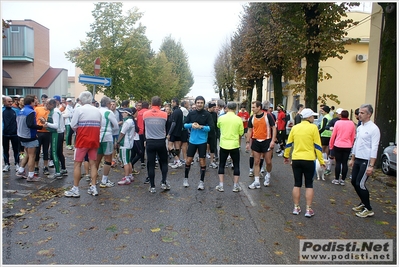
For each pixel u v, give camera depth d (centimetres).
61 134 816
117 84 1852
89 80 1058
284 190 742
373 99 1388
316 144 559
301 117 572
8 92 2741
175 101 980
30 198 630
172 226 502
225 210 586
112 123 727
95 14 1789
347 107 2547
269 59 2122
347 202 657
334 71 2533
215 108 1061
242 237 465
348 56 2523
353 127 795
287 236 473
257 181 755
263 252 418
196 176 877
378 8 1352
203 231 485
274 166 1062
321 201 662
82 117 637
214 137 1011
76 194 646
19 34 2620
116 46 1814
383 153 935
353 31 2517
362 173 563
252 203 632
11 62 2722
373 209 611
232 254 411
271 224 520
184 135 1004
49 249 416
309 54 1391
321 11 1305
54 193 670
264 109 752
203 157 724
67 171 887
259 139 750
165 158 717
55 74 2997
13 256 395
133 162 888
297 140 568
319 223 530
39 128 741
